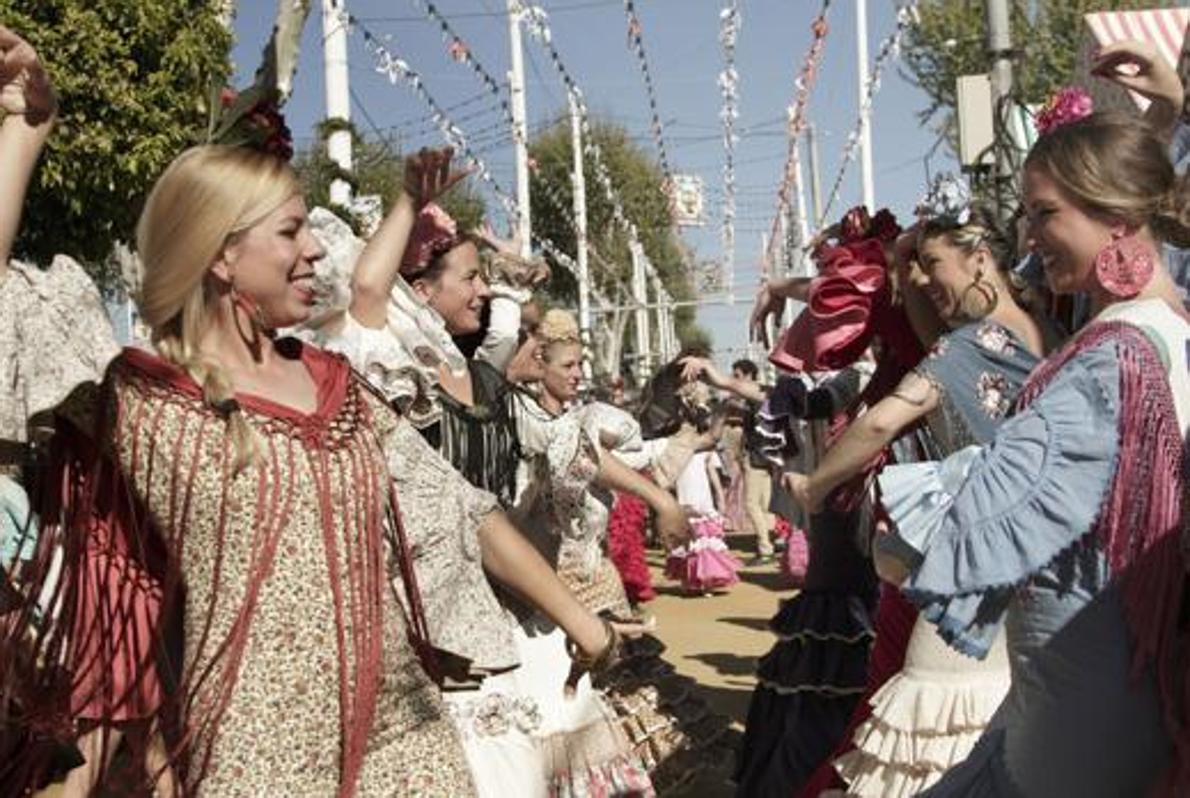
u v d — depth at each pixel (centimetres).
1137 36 833
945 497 266
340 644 251
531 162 1591
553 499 445
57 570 260
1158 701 261
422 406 390
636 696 612
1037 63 1772
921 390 373
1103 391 261
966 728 404
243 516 248
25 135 256
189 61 903
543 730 499
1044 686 268
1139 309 270
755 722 572
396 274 382
